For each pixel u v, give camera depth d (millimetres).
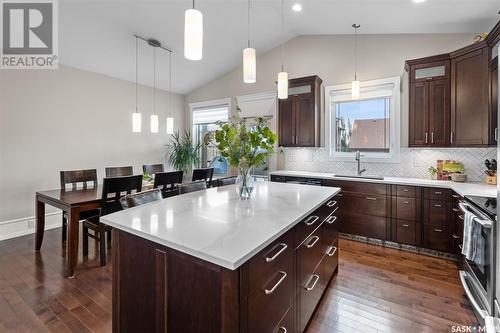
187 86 5871
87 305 2160
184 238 1270
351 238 3770
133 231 1415
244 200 2141
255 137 2098
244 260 1070
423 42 3732
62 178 3410
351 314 2051
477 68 2924
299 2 3346
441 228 3109
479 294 1967
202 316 1165
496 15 3059
